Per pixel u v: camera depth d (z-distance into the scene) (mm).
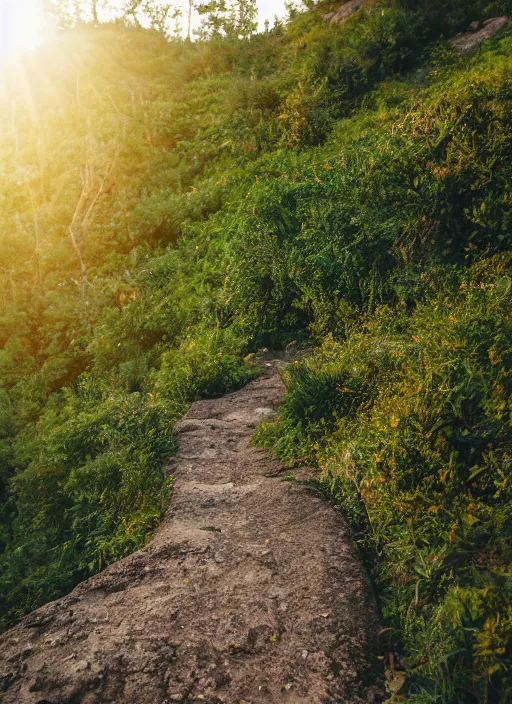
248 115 14430
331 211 7504
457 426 3480
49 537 4625
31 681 2467
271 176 11164
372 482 3418
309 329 7176
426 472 3271
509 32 11836
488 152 6664
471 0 13867
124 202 13266
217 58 20172
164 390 6316
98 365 8617
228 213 11070
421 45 13227
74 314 10250
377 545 3273
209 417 5520
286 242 7758
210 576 3117
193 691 2416
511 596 2400
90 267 11820
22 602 4102
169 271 10102
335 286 7051
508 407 3305
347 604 2881
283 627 2738
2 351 9914
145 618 2811
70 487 4758
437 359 3828
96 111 17719
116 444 4938
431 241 6648
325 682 2457
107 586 3084
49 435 6363
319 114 12438
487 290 4777
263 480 4145
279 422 4852
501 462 3174
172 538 3484
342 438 4195
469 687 2281
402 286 6430
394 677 2533
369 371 4711
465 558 2834
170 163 14820
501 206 6344
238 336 7344
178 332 8266
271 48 19375
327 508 3693
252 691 2420
